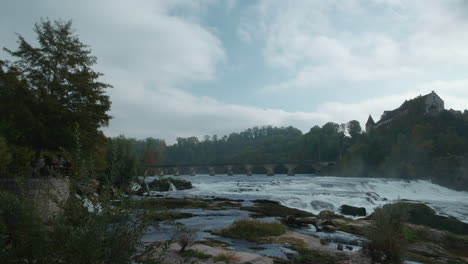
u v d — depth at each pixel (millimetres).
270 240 15516
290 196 41125
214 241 14586
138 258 4949
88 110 21641
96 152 20953
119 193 4914
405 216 14297
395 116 151375
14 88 19766
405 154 102500
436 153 95750
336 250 14125
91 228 4434
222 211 26406
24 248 4383
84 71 22422
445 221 30312
